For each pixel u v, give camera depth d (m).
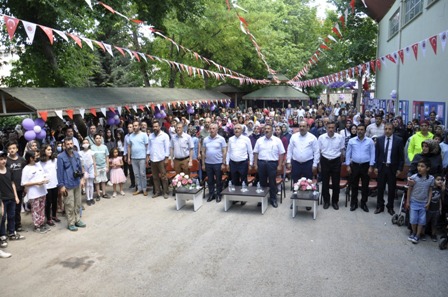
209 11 23.75
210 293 4.66
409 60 15.23
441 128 8.09
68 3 11.17
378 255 5.64
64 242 6.54
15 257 5.94
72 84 18.17
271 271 5.20
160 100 15.27
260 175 8.50
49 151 7.51
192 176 9.74
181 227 7.12
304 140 8.30
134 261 5.66
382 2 19.97
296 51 34.78
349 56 26.00
